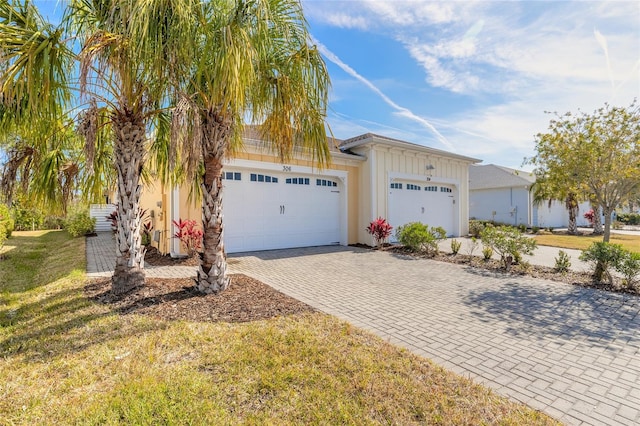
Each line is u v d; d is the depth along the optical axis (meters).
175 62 3.82
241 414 2.26
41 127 4.13
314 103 4.82
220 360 2.95
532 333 3.98
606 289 6.05
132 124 4.72
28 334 3.54
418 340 3.73
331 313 4.57
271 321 3.99
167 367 2.83
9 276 6.57
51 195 4.80
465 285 6.38
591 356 3.38
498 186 23.91
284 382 2.63
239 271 7.26
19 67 3.27
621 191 6.92
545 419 2.31
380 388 2.60
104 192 5.73
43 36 3.52
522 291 5.95
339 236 12.24
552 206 24.98
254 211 10.09
